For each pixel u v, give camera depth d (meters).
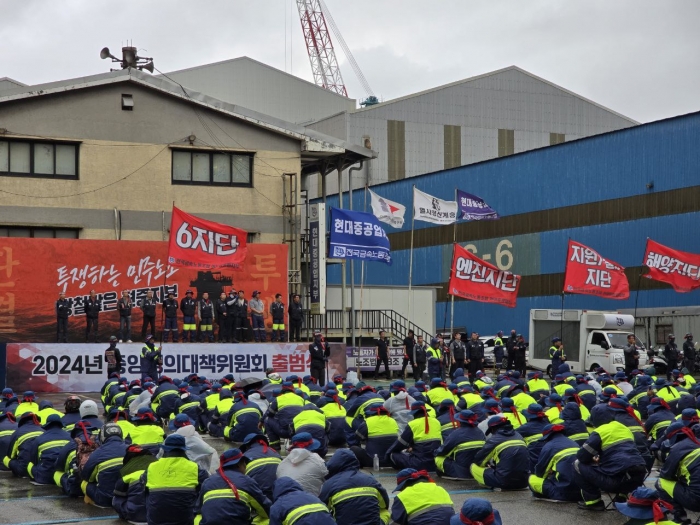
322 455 16.70
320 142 40.06
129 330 33.62
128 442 14.35
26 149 35.75
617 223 52.59
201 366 32.12
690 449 11.82
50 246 33.88
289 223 39.53
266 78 80.69
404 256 66.31
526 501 13.97
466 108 79.31
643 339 47.94
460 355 36.81
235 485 9.95
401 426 17.81
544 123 81.75
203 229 30.48
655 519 8.58
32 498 14.41
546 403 19.56
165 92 37.59
